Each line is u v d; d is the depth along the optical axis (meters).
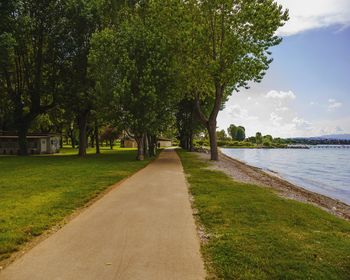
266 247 6.69
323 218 9.52
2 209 9.86
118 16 38.44
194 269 5.62
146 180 16.77
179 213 9.55
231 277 5.32
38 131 67.25
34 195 12.20
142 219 8.84
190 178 17.94
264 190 14.68
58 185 14.66
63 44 37.69
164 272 5.49
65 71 38.81
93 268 5.61
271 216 9.37
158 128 31.91
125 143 88.38
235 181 17.50
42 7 37.94
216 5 28.55
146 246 6.70
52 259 6.01
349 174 32.19
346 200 17.30
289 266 5.75
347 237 7.69
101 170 21.34
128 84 28.50
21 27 36.25
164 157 38.28
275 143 159.62
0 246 6.63
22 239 7.11
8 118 52.72
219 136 181.50
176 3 30.03
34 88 40.94
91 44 33.56
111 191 13.36
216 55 30.28
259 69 27.92
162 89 30.25
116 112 29.98
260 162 50.19
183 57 30.97
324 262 5.98
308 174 32.00
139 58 30.34
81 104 37.88
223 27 29.52
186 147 70.62
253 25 27.86
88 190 13.29
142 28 31.36
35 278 5.24
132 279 5.21
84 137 40.84
